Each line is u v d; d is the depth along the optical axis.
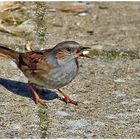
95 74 14.37
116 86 13.72
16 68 14.40
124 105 12.75
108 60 15.39
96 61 15.25
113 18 18.72
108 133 11.49
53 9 18.70
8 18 17.09
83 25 17.91
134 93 13.38
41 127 11.55
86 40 16.69
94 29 17.67
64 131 11.49
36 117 12.02
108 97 13.12
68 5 19.14
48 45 16.05
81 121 11.93
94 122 11.92
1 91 13.16
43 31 16.53
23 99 12.85
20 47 15.78
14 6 17.45
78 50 12.22
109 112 12.41
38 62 12.34
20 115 12.07
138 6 19.98
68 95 13.16
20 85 13.55
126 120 12.07
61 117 12.09
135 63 15.27
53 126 11.67
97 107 12.61
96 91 13.41
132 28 17.94
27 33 16.59
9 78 13.84
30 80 12.66
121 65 15.05
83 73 14.38
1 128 11.49
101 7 19.48
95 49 15.98
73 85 13.69
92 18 18.56
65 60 12.21
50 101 12.87
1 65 14.48
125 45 16.44
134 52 15.94
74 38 16.78
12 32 16.55
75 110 12.45
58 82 12.31
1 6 17.25
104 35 17.22
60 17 18.28
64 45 12.19
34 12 17.47
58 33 17.03
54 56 12.22
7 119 11.85
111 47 16.20
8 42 16.02
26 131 11.43
